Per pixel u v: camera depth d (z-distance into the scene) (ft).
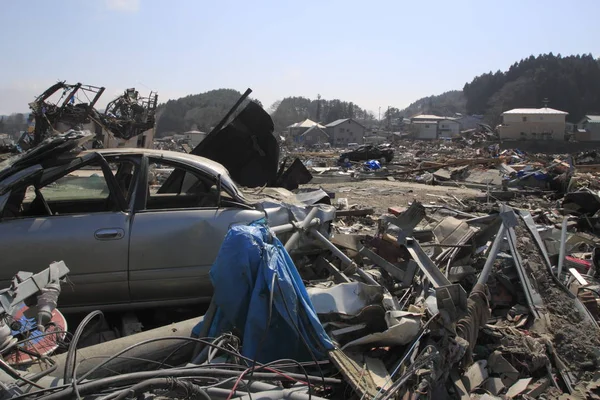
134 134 71.20
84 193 18.20
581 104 396.78
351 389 11.24
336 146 333.83
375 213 39.34
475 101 522.47
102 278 14.90
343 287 13.99
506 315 16.42
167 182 19.79
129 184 16.42
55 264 12.47
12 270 14.35
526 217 21.95
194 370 10.10
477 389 12.38
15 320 11.21
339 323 13.33
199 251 15.53
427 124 380.99
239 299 11.75
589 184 53.36
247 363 10.66
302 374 11.50
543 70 415.64
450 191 58.95
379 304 13.87
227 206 16.44
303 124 385.50
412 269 16.62
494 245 18.35
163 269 15.31
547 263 18.97
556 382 13.12
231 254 11.80
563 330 15.03
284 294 11.60
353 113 534.37
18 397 8.54
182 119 371.35
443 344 12.44
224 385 10.29
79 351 11.68
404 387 10.95
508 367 13.24
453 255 18.65
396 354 12.79
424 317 13.62
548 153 252.21
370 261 19.42
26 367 10.64
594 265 21.99
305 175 33.32
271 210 16.99
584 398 12.35
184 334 12.80
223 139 30.14
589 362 13.71
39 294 12.03
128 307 15.53
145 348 12.14
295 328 11.53
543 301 16.74
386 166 104.01
